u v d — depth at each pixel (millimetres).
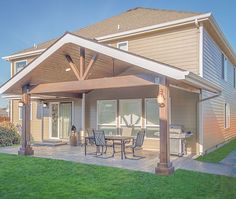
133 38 13977
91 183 6980
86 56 10281
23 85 11555
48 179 7383
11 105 19875
